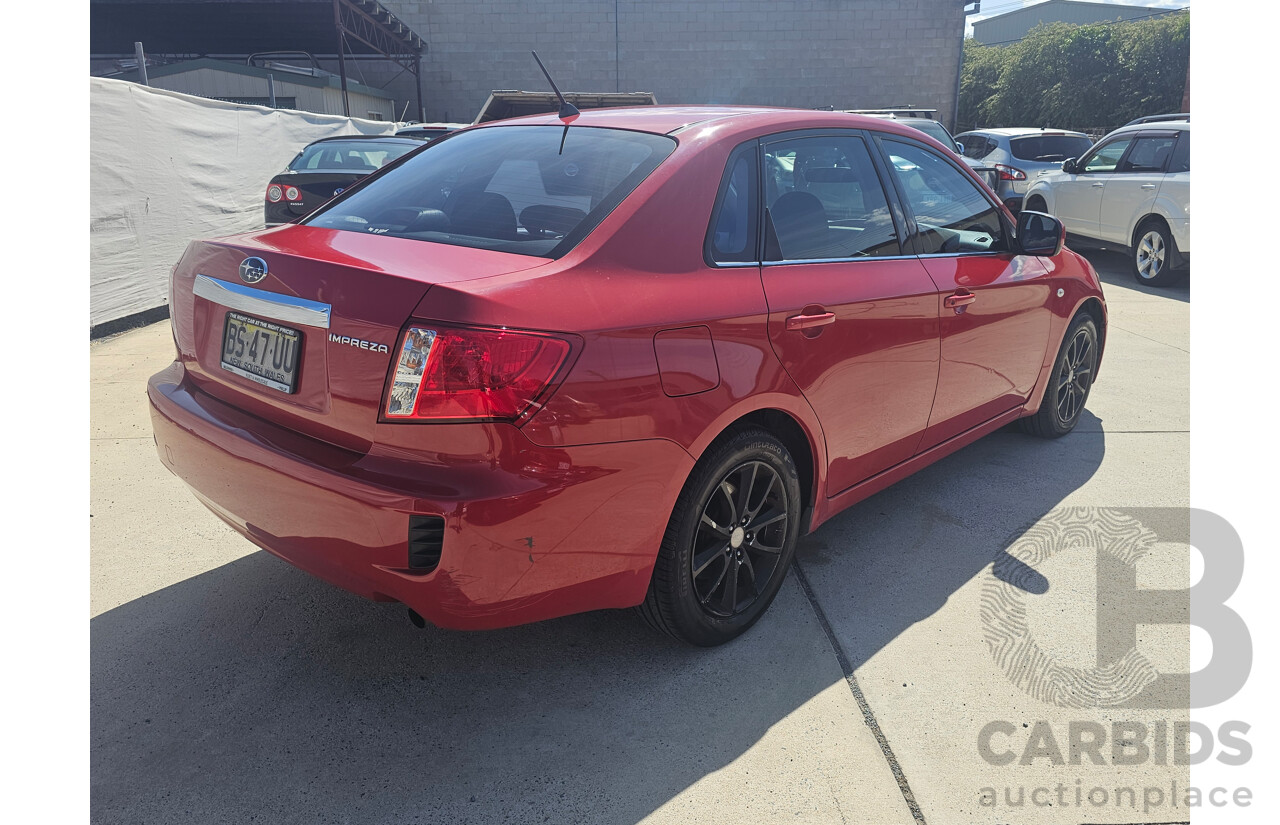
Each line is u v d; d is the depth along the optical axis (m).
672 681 2.39
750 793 1.99
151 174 6.99
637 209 2.21
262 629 2.60
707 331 2.19
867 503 3.59
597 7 22.44
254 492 2.12
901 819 1.92
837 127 2.90
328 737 2.15
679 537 2.25
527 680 2.39
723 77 22.91
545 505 1.90
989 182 12.38
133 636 2.54
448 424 1.83
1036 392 4.01
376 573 1.94
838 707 2.30
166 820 1.87
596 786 2.00
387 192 2.68
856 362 2.69
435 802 1.95
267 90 17.59
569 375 1.90
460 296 1.83
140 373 5.29
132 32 21.92
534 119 2.91
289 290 2.08
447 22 22.61
